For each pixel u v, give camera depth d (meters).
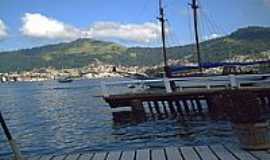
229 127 24.45
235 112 10.09
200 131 23.66
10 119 40.97
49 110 51.44
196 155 9.09
